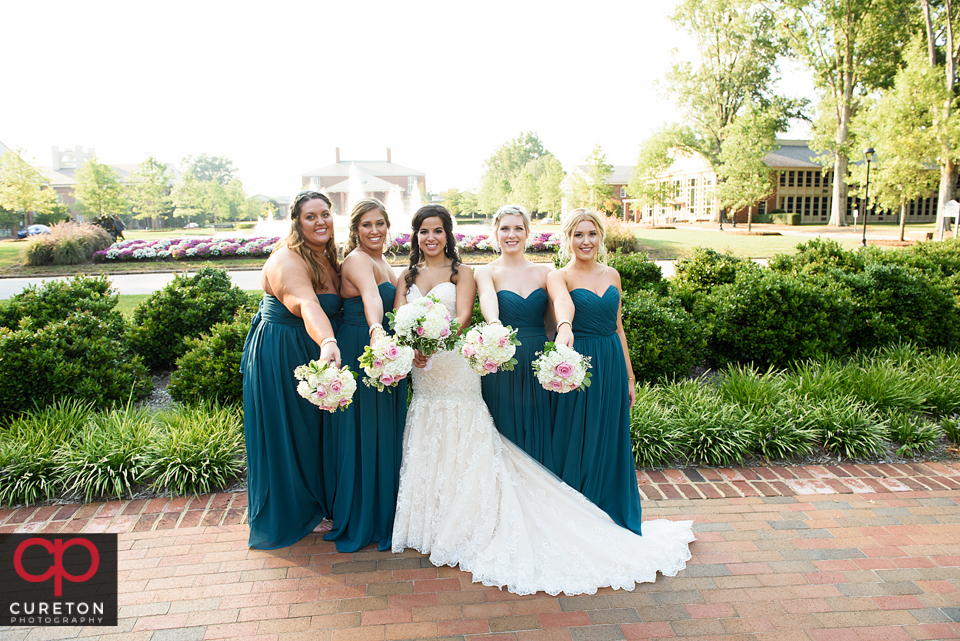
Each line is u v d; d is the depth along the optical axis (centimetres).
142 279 1566
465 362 279
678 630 233
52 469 350
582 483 299
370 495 293
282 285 278
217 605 247
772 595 255
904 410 458
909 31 2778
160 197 5666
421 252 304
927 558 283
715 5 3084
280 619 239
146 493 349
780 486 362
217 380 457
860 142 2342
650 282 750
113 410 425
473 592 257
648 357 508
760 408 435
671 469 386
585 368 259
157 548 291
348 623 237
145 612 242
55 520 319
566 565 269
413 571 273
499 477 282
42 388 443
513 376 293
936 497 347
